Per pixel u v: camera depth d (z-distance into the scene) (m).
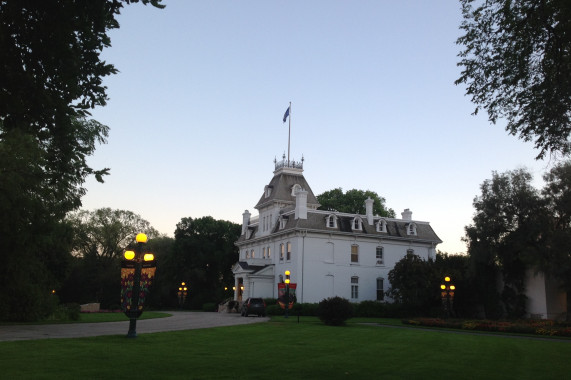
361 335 25.11
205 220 80.94
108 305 76.00
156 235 88.56
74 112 10.48
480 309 51.97
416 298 50.31
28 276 30.97
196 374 11.42
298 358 15.21
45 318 32.59
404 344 21.12
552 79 14.23
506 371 13.86
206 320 36.91
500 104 15.55
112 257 82.00
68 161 11.09
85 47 10.49
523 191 44.59
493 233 45.91
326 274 56.09
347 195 88.69
